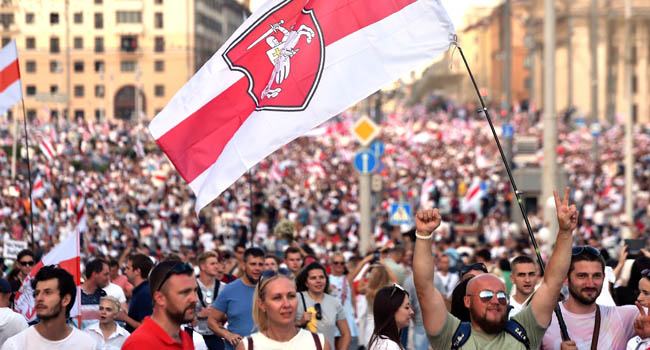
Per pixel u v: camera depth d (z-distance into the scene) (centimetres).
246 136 1038
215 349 1341
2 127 6175
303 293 1235
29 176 1534
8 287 1056
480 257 1838
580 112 11819
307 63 1053
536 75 16862
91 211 3691
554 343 888
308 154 8831
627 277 1355
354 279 1800
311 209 4906
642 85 15588
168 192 4788
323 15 1056
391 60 1039
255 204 4597
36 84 5984
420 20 1038
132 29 9481
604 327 896
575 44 16062
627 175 4350
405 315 941
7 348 834
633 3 15425
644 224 4184
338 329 1327
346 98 1041
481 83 18588
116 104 9419
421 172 6975
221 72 1064
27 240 2802
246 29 1064
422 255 791
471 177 6750
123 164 5572
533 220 3959
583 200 5516
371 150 3053
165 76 10125
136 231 3556
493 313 786
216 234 3794
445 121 12912
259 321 863
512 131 4675
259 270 1261
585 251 896
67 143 5894
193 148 1062
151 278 772
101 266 1318
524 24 16362
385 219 3862
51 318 832
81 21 6656
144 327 762
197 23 10731
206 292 1369
